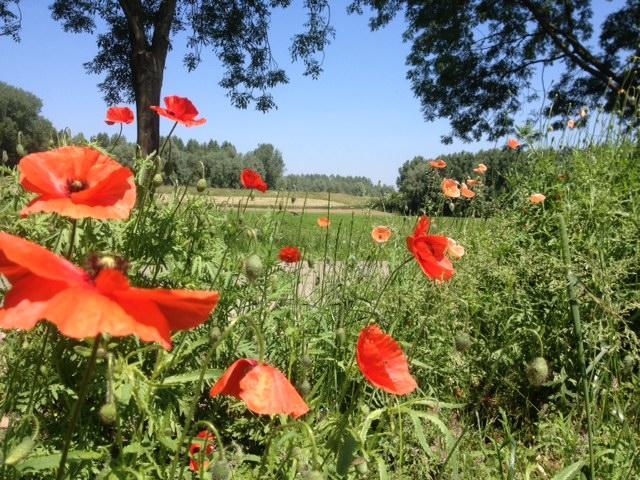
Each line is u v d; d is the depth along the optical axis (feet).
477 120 73.41
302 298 13.15
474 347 11.82
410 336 11.83
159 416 7.84
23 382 7.82
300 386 7.75
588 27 69.67
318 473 5.16
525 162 17.81
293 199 16.38
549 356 11.68
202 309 3.98
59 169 5.13
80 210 4.85
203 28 67.77
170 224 9.85
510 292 12.06
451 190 17.12
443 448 9.34
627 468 8.18
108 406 5.34
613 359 10.20
